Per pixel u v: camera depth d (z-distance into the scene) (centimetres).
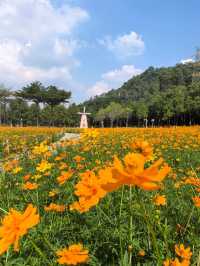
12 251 284
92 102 12794
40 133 2655
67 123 8825
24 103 8750
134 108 8356
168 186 470
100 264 255
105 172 146
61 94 9056
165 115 6644
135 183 98
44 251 283
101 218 340
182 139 1337
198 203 272
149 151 150
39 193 486
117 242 278
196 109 6012
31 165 778
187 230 304
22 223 120
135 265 245
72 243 299
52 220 359
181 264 164
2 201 434
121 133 2061
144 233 285
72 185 459
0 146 1366
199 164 775
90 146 903
